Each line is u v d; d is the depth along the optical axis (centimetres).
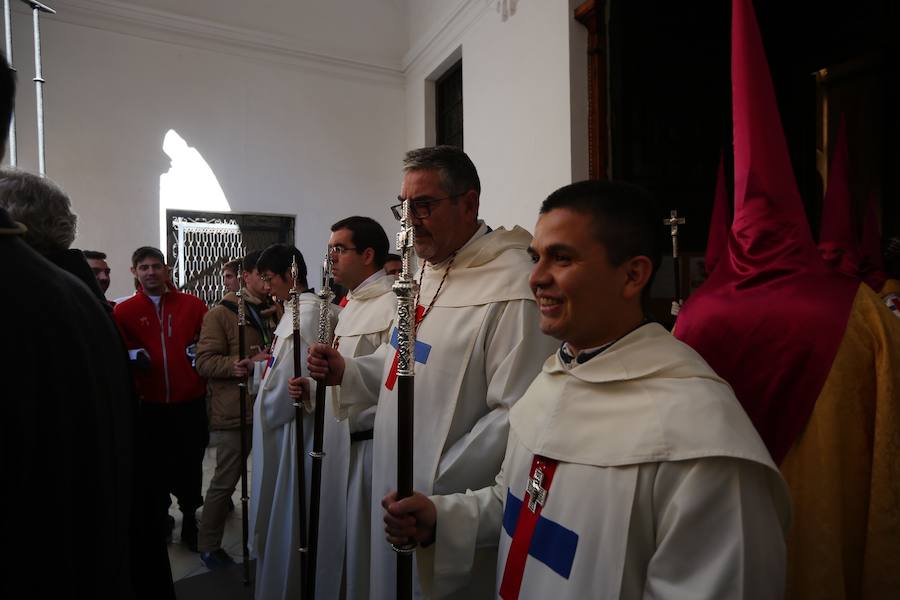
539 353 143
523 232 170
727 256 122
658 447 78
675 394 81
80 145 588
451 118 679
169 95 629
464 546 103
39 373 78
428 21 685
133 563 135
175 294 346
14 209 121
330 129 709
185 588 269
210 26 640
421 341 161
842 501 101
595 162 424
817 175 520
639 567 80
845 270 189
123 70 608
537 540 90
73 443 82
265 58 675
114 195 602
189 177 637
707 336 115
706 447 75
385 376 176
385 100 741
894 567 98
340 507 210
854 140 501
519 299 148
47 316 81
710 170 462
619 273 89
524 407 104
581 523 84
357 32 722
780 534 75
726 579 71
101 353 95
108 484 88
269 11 675
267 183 673
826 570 99
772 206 114
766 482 77
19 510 74
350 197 716
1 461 72
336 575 208
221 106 653
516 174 498
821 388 102
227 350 309
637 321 93
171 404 323
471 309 154
